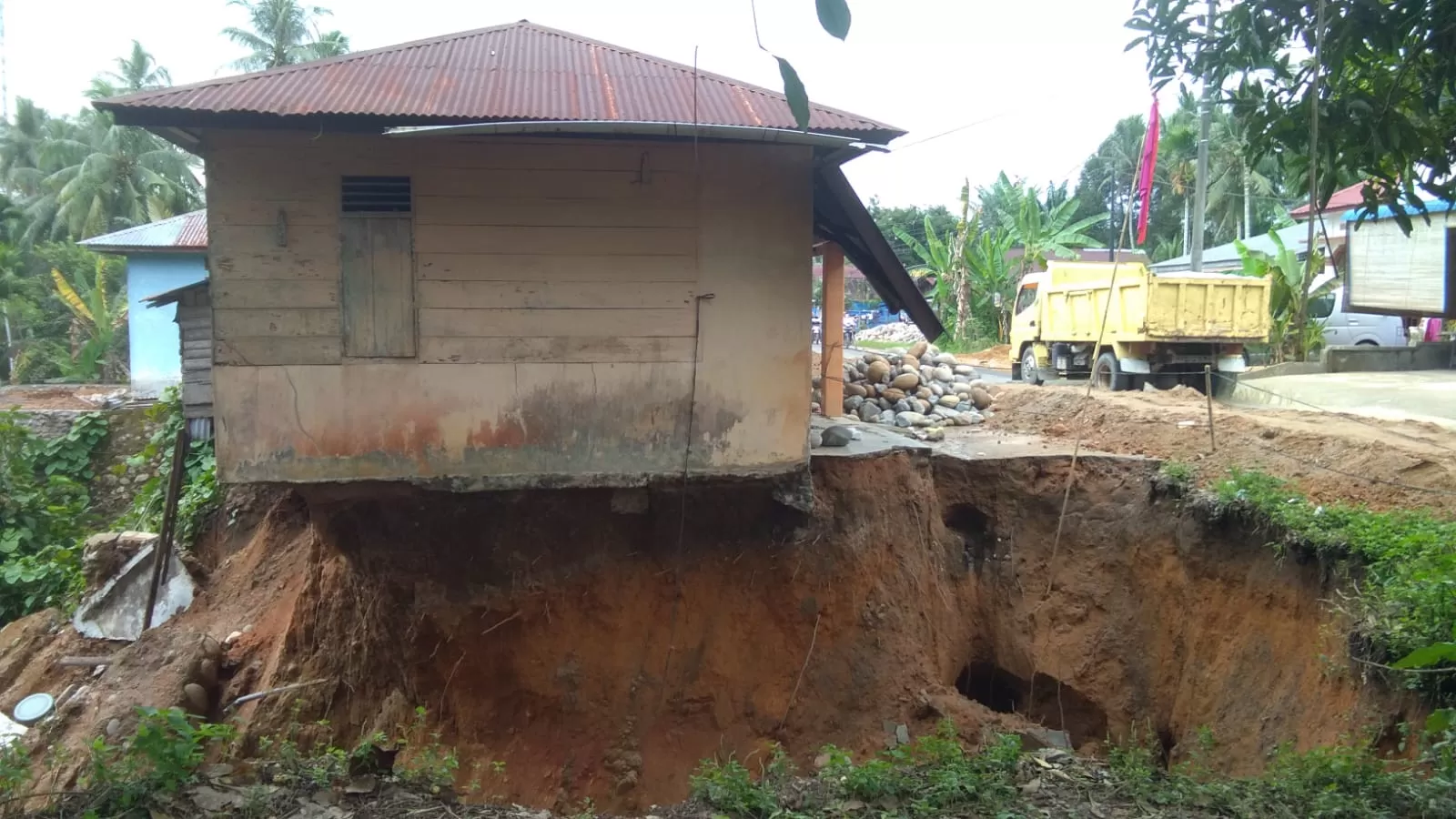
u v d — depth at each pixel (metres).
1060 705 9.52
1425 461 8.57
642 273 7.80
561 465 7.82
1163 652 9.05
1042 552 9.91
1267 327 16.03
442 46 8.73
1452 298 15.85
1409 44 4.27
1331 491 8.66
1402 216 4.61
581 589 8.70
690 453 7.95
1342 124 4.36
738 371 7.97
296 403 7.50
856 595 9.09
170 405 15.79
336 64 8.02
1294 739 7.11
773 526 8.82
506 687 8.82
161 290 21.31
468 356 7.66
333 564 9.81
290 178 7.37
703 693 8.88
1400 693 6.05
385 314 7.57
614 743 8.73
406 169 7.47
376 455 7.61
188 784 5.17
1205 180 19.83
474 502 8.09
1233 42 4.54
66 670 11.27
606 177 7.70
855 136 7.70
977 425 12.59
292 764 5.68
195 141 7.85
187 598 12.11
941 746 6.67
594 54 9.01
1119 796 5.70
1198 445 10.36
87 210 38.03
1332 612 7.06
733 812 5.48
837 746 8.74
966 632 9.98
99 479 18.67
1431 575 6.15
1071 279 19.61
